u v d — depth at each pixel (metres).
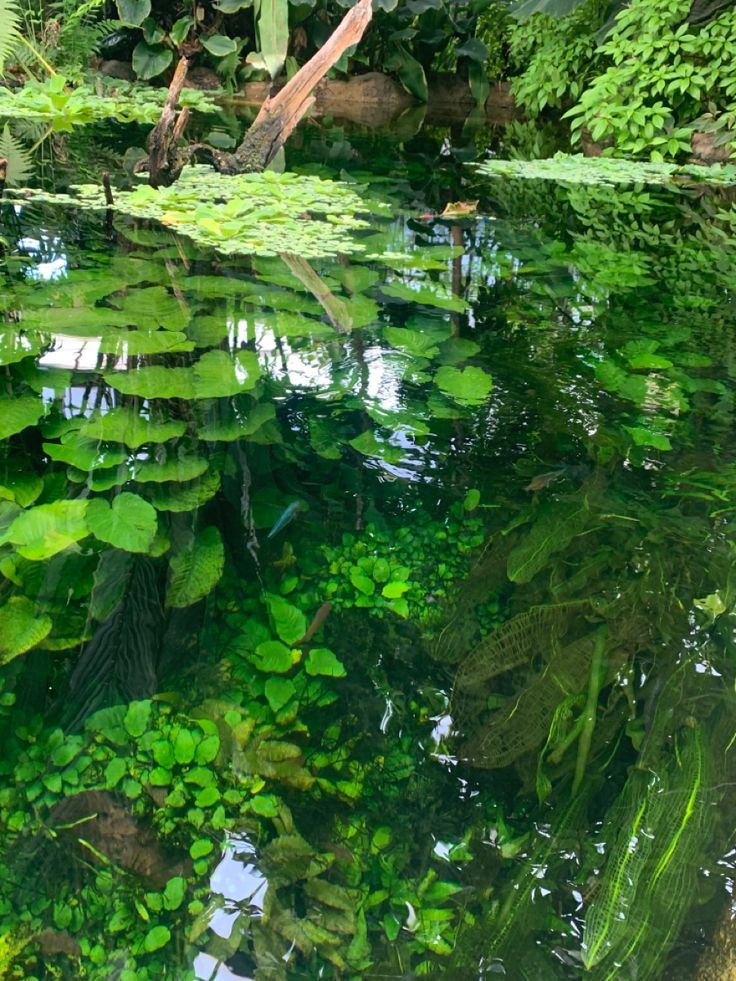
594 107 8.41
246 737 1.71
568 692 1.83
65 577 2.07
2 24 7.49
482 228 5.30
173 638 1.94
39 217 4.49
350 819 1.58
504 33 11.89
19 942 1.34
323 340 3.25
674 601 2.08
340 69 10.45
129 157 6.26
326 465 2.55
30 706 1.74
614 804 1.60
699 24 8.38
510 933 1.38
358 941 1.37
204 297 3.51
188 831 1.53
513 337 3.51
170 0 10.17
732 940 1.32
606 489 2.48
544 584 2.15
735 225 5.84
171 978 1.30
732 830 1.53
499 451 2.67
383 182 6.44
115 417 2.53
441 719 1.80
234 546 2.22
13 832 1.50
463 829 1.56
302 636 1.99
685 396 3.04
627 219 5.84
